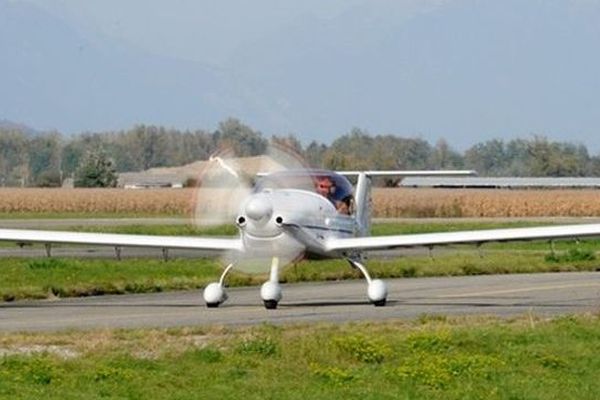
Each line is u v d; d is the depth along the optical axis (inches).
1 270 2785.4
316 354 1462.8
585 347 1581.0
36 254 3622.0
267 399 1235.9
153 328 1774.1
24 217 7042.3
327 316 1999.3
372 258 3499.0
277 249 2188.7
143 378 1316.4
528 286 2726.4
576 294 2502.5
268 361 1438.2
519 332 1690.5
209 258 3380.9
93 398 1213.7
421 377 1359.5
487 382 1358.3
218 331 1704.0
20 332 1721.2
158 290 2623.0
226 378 1337.4
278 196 2187.5
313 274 2898.6
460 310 2122.3
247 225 2172.7
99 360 1418.6
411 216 7800.2
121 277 2731.3
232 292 2554.1
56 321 1923.0
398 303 2279.8
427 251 3941.9
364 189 2504.9
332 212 2261.3
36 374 1304.1
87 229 4837.6
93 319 1955.0
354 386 1315.2
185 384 1300.4
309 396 1251.2
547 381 1365.7
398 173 2546.8
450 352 1525.6
